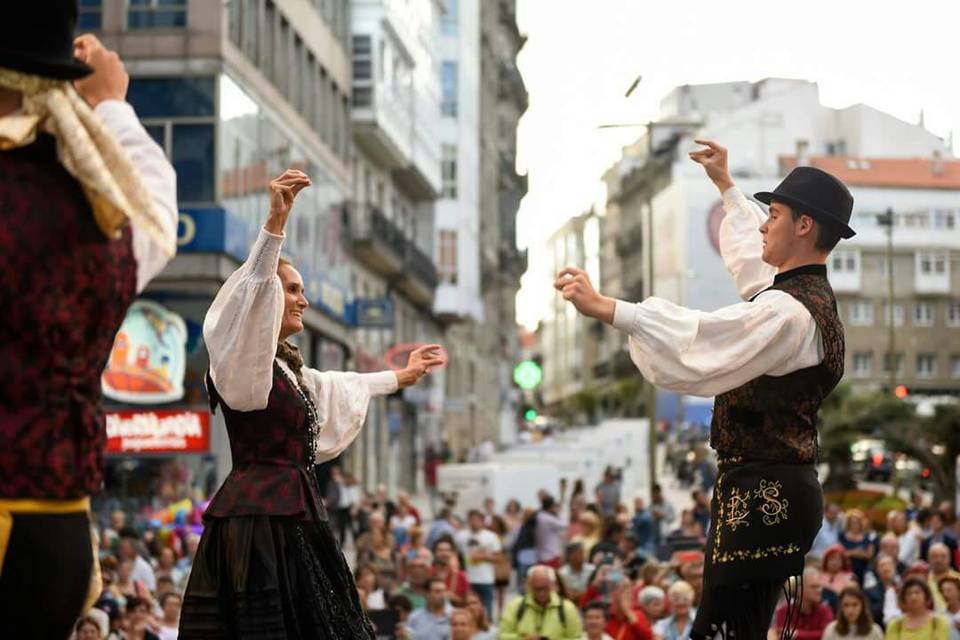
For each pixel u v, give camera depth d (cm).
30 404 506
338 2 6425
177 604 2044
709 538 810
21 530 505
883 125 10012
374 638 848
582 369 19862
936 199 9538
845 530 2936
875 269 9700
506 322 13600
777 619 2002
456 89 9519
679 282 9394
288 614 813
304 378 866
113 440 4272
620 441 6925
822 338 784
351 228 6588
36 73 503
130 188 515
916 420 6962
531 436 11681
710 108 12150
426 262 8288
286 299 858
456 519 3625
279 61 5366
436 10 8712
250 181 4800
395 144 7250
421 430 8594
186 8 4475
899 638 1980
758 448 796
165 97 4456
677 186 9506
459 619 2109
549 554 3388
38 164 509
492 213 12238
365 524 4819
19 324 503
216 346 789
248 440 824
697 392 769
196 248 4356
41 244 503
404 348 7388
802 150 11456
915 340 9756
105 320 521
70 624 520
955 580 2155
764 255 811
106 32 4481
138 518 4000
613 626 2133
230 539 812
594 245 19225
